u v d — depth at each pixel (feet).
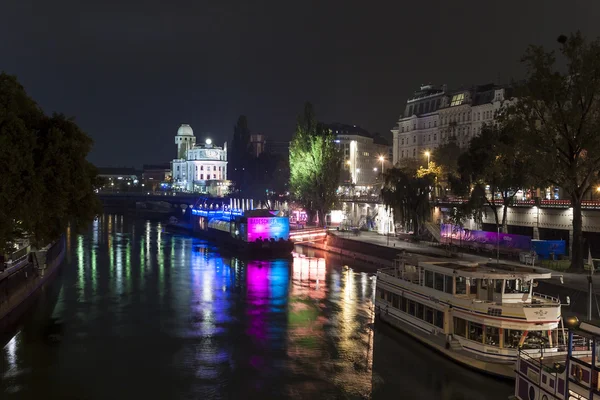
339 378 103.40
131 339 126.62
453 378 102.17
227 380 102.42
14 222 114.73
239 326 137.90
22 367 107.96
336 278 205.26
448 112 440.45
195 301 165.68
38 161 116.26
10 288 143.74
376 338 127.65
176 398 94.27
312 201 335.47
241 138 574.97
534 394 79.87
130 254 276.62
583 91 153.28
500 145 171.12
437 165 355.15
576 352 87.35
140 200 627.87
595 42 153.79
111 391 96.84
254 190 546.67
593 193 237.45
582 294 126.82
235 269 227.61
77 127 127.54
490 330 99.40
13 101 112.27
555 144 160.45
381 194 271.49
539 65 158.92
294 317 146.61
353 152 611.47
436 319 112.88
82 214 130.11
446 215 270.26
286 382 101.60
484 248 209.56
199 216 395.96
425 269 118.01
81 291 179.52
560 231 203.92
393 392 96.89
